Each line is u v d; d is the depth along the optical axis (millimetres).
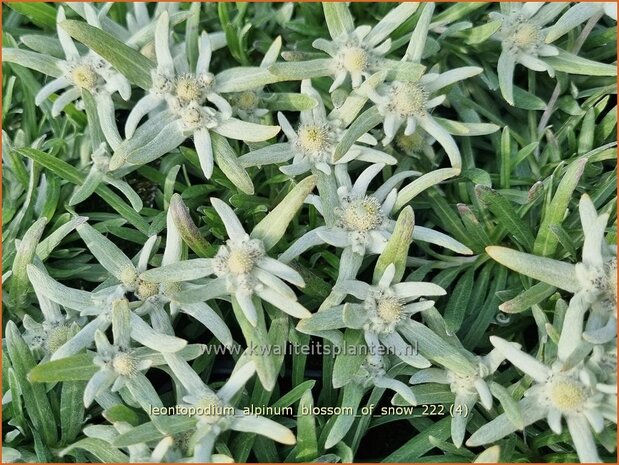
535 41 230
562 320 188
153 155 205
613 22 258
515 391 188
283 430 176
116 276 199
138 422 186
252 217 216
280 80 215
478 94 249
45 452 183
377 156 210
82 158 234
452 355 187
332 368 199
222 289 187
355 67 217
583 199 187
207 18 267
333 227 200
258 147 219
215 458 172
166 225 208
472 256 221
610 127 224
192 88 209
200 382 184
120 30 242
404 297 194
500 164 233
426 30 215
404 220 184
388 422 213
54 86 226
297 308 181
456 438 182
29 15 246
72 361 181
